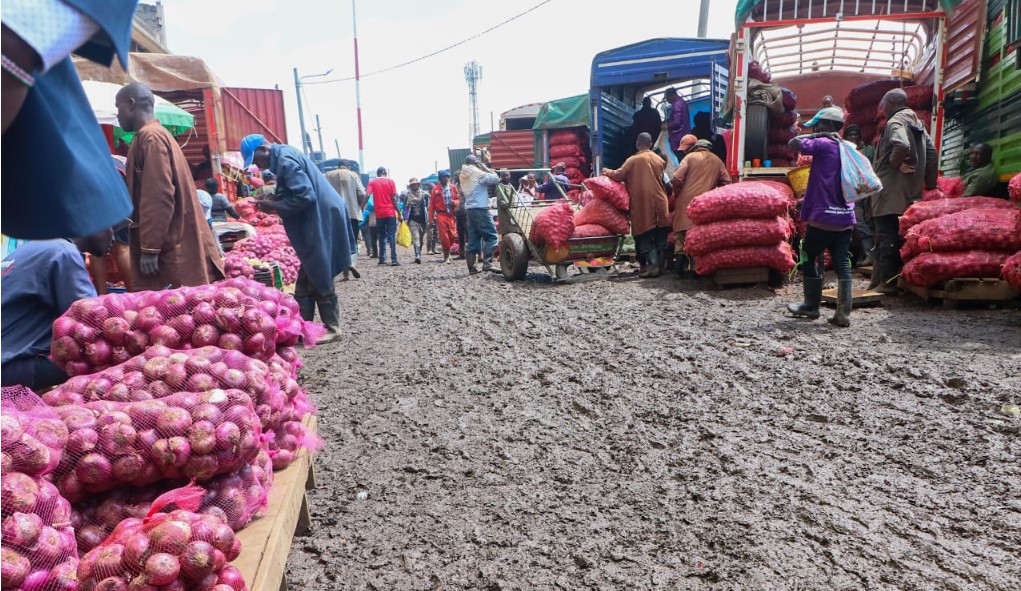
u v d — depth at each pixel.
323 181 6.08
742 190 7.75
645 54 13.67
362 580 2.56
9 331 2.80
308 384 5.16
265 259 8.50
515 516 2.98
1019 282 5.59
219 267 4.48
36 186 1.11
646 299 7.82
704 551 2.62
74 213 1.15
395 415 4.39
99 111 8.36
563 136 19.11
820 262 6.88
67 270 2.88
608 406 4.33
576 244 9.34
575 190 14.38
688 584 2.42
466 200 11.10
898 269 7.14
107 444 1.89
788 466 3.31
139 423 1.97
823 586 2.36
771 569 2.47
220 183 13.27
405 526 2.95
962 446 3.39
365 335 6.80
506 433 3.97
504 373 5.20
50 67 0.99
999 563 2.44
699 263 8.03
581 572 2.53
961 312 6.21
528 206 10.40
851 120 10.77
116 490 1.96
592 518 2.93
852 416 3.88
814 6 9.19
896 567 2.45
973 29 7.98
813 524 2.77
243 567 1.90
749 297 7.55
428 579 2.54
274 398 2.49
